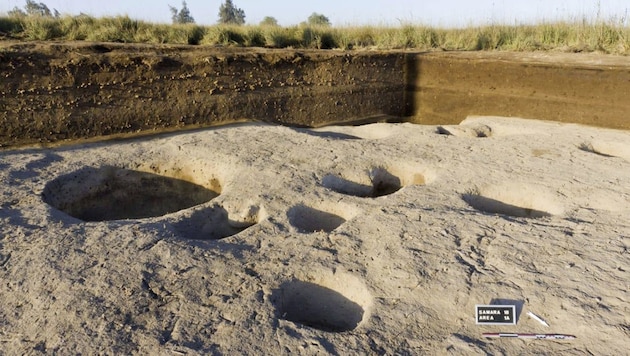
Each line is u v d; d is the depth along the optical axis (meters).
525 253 3.52
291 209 4.40
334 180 5.20
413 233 3.86
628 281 3.14
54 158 5.89
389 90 9.34
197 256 3.62
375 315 2.96
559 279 3.20
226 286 3.27
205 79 7.52
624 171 5.07
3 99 6.28
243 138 6.49
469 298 3.07
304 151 5.91
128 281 3.31
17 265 3.51
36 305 3.08
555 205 4.45
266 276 3.38
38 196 4.76
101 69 6.83
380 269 3.40
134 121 7.00
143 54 7.29
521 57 8.74
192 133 6.88
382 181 5.50
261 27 11.46
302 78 8.40
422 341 2.74
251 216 4.44
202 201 5.79
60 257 3.60
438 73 9.16
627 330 2.73
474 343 2.71
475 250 3.59
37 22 9.08
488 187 4.82
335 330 3.30
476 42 10.80
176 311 3.03
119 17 10.05
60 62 6.61
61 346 2.74
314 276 3.41
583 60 8.04
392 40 11.57
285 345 2.74
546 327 2.80
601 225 3.91
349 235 3.88
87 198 5.50
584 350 2.62
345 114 8.88
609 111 7.37
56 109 6.55
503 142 6.20
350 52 9.21
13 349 2.72
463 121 8.17
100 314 3.00
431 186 4.81
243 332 2.84
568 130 6.87
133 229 4.03
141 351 2.70
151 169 5.85
